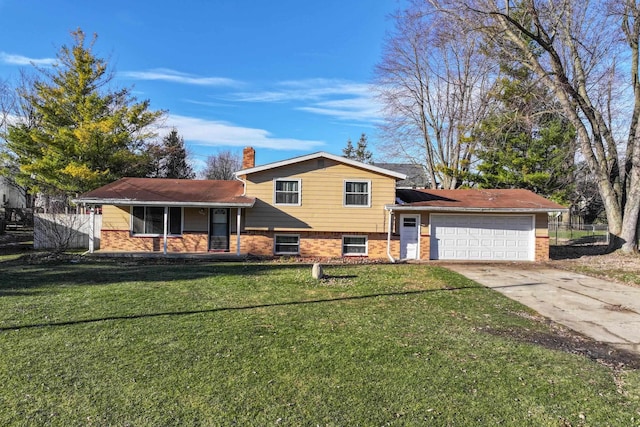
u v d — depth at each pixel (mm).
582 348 5828
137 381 4289
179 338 5703
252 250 17344
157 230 17797
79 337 5668
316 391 4148
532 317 7555
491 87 25391
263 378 4426
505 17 15383
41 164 23812
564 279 11969
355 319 6953
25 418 3525
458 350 5473
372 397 4039
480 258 17453
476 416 3719
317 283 10312
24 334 5758
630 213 16906
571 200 29422
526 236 17469
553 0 16891
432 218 17469
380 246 17562
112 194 17047
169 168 40500
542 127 25016
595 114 17656
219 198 17031
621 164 19688
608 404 4004
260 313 7207
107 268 12531
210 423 3508
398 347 5520
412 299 8750
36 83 27547
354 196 17391
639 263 14773
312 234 17453
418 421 3605
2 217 30828
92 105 24891
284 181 17312
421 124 32719
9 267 12438
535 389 4305
